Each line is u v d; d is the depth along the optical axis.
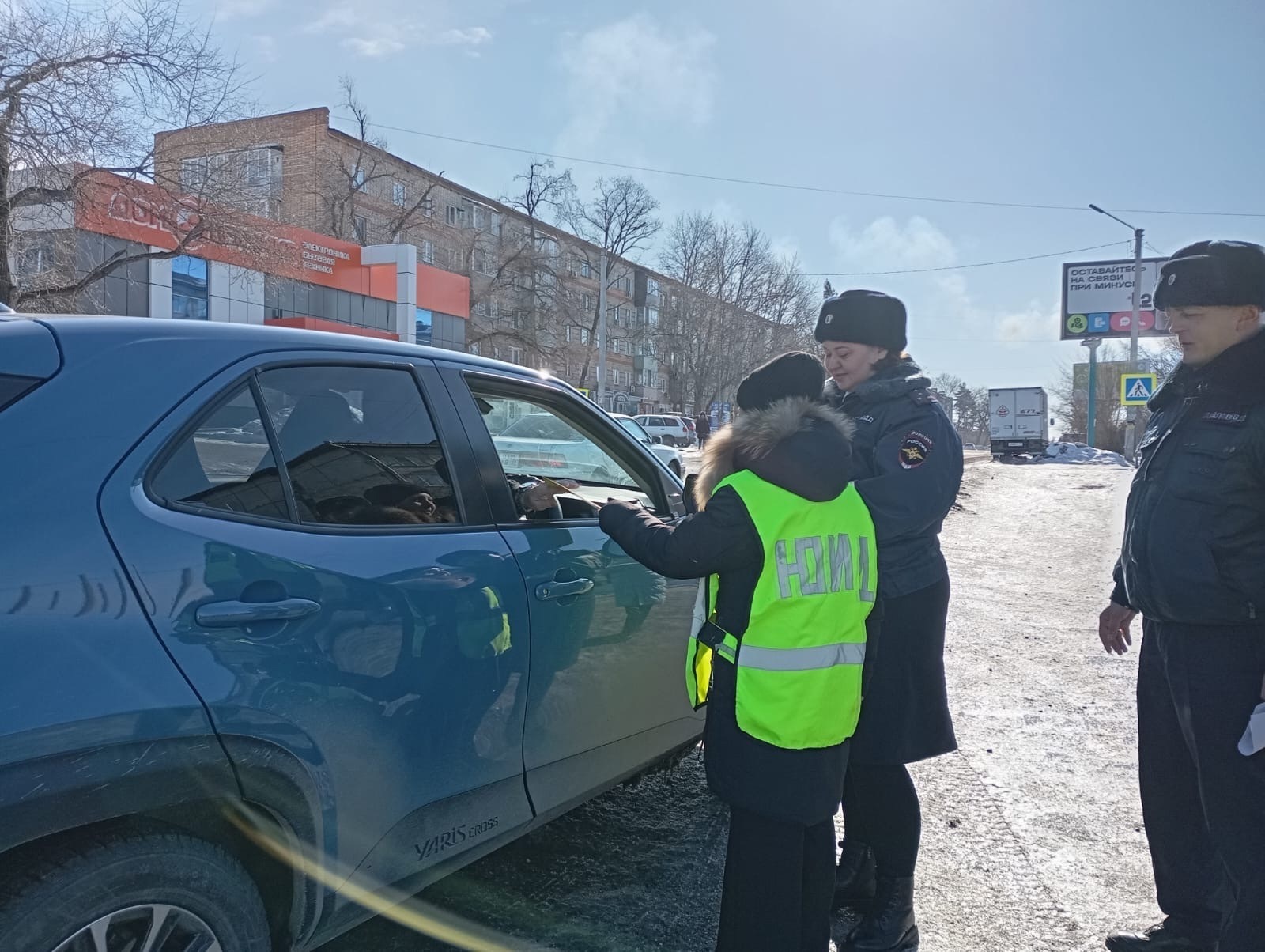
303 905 2.03
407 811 2.24
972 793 4.09
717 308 62.75
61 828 1.59
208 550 1.88
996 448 39.34
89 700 1.61
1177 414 2.46
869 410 2.78
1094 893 3.24
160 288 25.38
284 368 2.22
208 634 1.82
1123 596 3.01
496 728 2.49
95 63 16.67
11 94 15.67
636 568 3.10
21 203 16.72
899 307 2.84
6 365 1.79
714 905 3.05
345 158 46.97
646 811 3.81
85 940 1.64
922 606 2.74
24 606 1.58
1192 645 2.40
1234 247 2.29
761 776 2.24
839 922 3.08
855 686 2.32
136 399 1.90
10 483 1.67
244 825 1.94
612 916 2.96
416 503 2.46
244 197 20.28
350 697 2.07
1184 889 2.75
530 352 51.53
